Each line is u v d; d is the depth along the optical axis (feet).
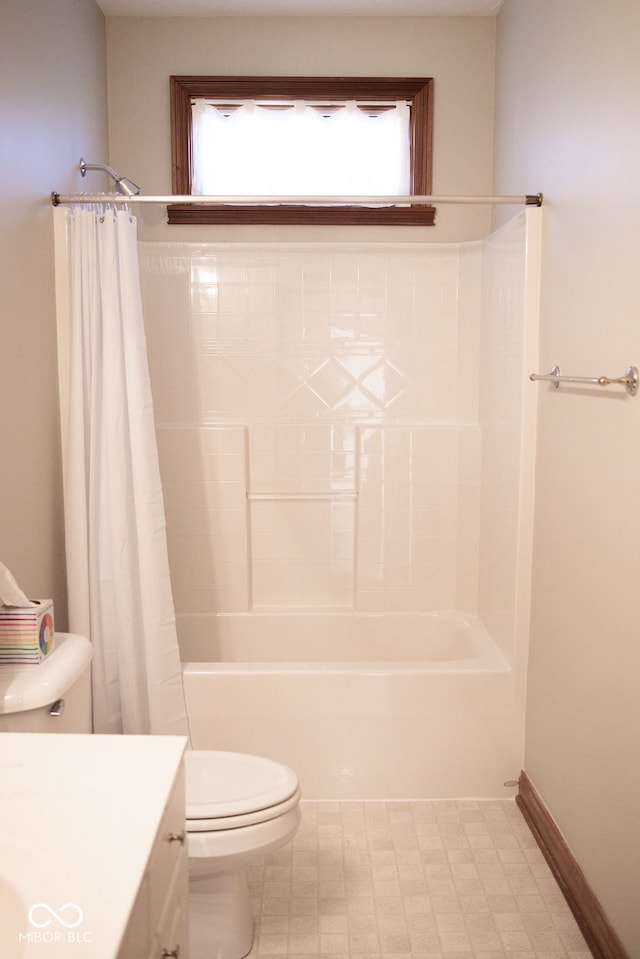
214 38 11.23
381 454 11.32
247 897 6.89
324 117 11.48
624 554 6.18
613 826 6.40
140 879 3.16
